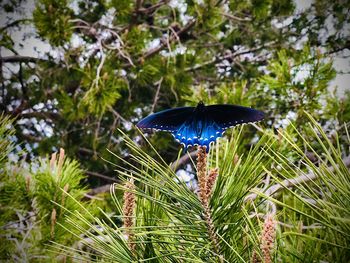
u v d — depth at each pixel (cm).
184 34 301
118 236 75
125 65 267
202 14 249
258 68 298
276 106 162
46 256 100
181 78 259
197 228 75
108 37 288
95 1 290
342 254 70
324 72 151
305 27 286
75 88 279
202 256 75
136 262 73
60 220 102
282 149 96
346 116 144
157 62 258
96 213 108
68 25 235
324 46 270
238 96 157
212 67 294
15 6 291
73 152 261
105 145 262
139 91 286
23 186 103
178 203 76
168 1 280
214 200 75
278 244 75
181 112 76
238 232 75
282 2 279
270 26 288
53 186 103
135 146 75
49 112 280
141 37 251
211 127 75
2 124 99
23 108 278
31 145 276
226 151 76
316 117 151
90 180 268
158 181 75
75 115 243
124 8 252
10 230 104
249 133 140
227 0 269
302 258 74
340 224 66
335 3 280
